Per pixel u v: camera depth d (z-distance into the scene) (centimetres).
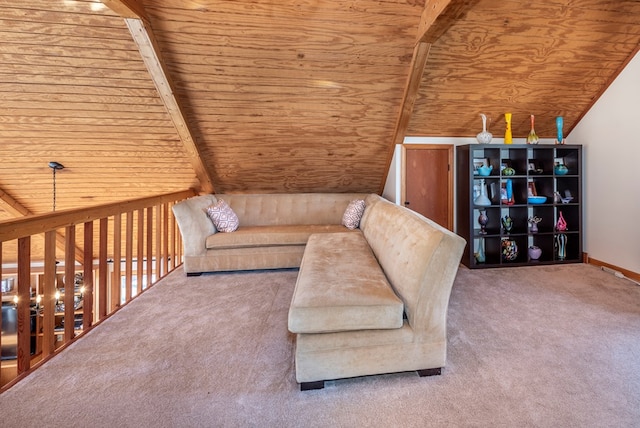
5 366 439
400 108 316
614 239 324
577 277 307
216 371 162
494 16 246
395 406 137
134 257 477
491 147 337
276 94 292
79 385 151
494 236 344
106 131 303
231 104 297
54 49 231
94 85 260
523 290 274
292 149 360
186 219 316
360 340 148
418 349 152
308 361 145
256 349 182
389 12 235
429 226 169
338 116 322
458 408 135
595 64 303
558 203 356
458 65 287
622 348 180
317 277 181
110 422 129
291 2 224
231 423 129
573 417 129
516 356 173
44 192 374
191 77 269
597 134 341
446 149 381
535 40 270
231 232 337
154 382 153
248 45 249
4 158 317
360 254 230
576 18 255
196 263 318
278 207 398
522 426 125
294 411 135
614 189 323
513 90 321
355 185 431
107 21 218
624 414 131
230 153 357
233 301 253
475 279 305
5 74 243
